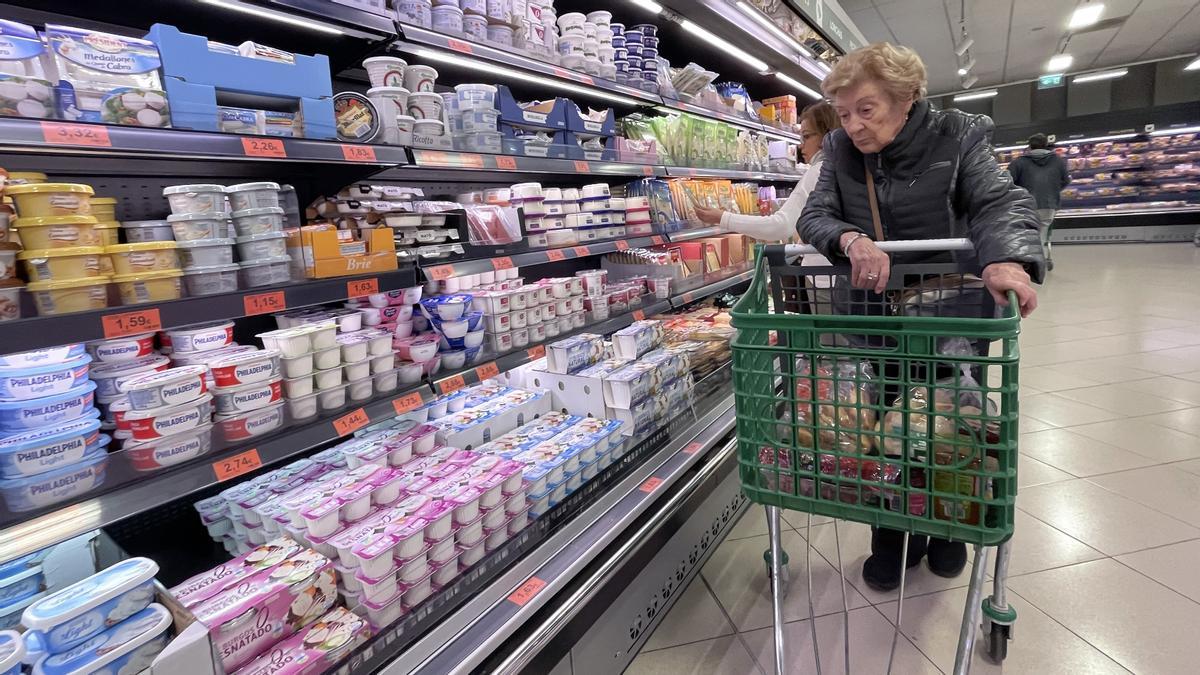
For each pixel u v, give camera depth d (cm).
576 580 154
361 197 172
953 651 176
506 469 159
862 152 174
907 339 105
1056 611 189
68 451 100
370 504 142
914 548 208
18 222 97
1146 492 254
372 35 161
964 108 1424
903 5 838
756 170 410
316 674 110
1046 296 688
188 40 116
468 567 146
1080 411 345
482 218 193
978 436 116
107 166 146
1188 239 1120
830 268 152
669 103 304
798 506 125
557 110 223
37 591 108
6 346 89
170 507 160
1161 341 466
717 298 395
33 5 138
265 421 128
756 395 122
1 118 90
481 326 185
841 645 181
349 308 175
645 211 270
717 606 202
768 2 375
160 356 136
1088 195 1216
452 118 188
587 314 236
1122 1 859
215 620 104
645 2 283
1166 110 1156
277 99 133
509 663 128
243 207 128
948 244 139
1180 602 189
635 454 207
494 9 197
